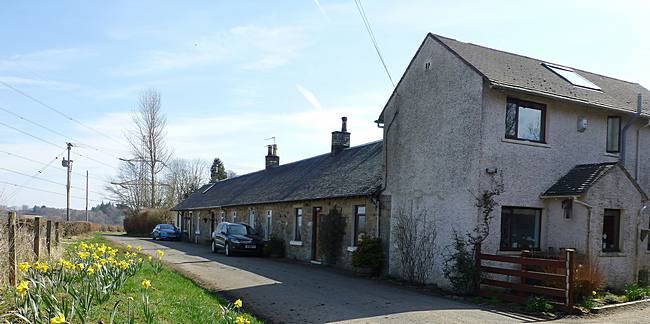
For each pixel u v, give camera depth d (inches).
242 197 1316.4
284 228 1009.5
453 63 587.8
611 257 554.6
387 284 600.7
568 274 441.4
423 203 616.7
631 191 579.8
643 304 486.6
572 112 619.2
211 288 537.0
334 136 1114.1
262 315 407.2
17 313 264.1
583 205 541.6
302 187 1000.2
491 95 553.9
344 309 433.1
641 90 811.4
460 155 565.0
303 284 581.9
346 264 776.9
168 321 322.3
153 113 2295.8
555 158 597.9
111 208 3250.5
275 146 1541.6
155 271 544.7
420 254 612.4
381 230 697.0
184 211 1898.4
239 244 994.7
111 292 367.2
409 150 652.7
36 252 479.5
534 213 587.5
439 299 496.4
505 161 559.2
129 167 2432.3
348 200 786.8
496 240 547.2
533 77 611.5
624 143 651.5
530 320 405.4
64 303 269.1
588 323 395.9
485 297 507.5
